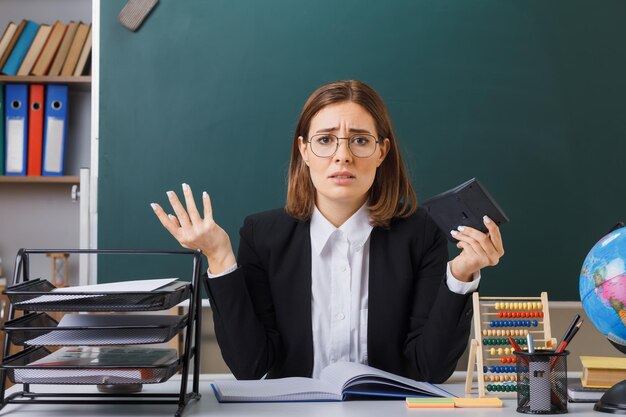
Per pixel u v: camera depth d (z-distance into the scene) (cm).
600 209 285
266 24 283
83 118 324
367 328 160
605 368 129
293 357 161
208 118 282
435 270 164
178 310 278
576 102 287
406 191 167
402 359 161
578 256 284
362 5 285
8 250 323
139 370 112
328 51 284
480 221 133
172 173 281
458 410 119
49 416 114
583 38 288
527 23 287
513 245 283
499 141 285
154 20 283
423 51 285
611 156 286
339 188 149
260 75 283
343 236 163
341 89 153
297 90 283
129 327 111
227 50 283
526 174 285
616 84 288
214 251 141
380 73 284
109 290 112
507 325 143
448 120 284
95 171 280
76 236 324
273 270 164
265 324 165
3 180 300
